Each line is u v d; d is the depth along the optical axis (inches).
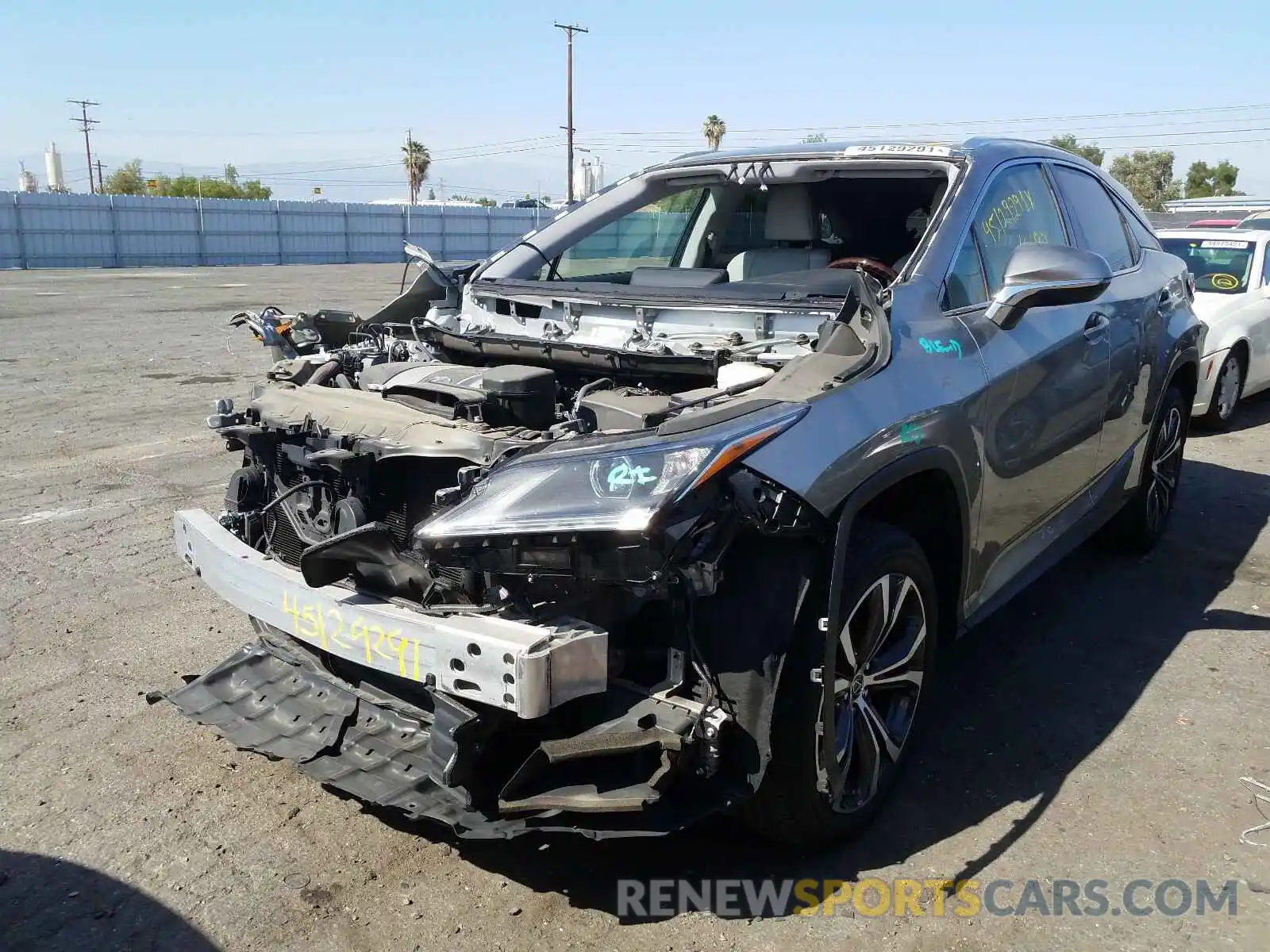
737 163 170.4
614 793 96.6
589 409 117.3
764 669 99.9
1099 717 147.0
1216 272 346.3
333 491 124.0
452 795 101.8
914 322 122.5
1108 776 131.9
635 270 173.3
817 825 110.4
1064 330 151.3
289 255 1795.0
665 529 92.0
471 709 100.5
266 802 128.0
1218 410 323.3
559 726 103.7
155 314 700.7
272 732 123.0
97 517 236.8
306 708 125.0
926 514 127.6
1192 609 185.3
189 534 129.3
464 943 103.0
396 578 109.7
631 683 101.7
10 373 440.8
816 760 106.3
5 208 1464.1
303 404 131.6
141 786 131.2
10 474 273.3
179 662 164.4
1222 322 319.6
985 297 140.3
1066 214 169.2
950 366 123.2
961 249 137.1
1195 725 144.5
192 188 2928.2
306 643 117.7
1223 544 218.7
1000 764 135.0
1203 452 301.1
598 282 165.8
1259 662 164.1
